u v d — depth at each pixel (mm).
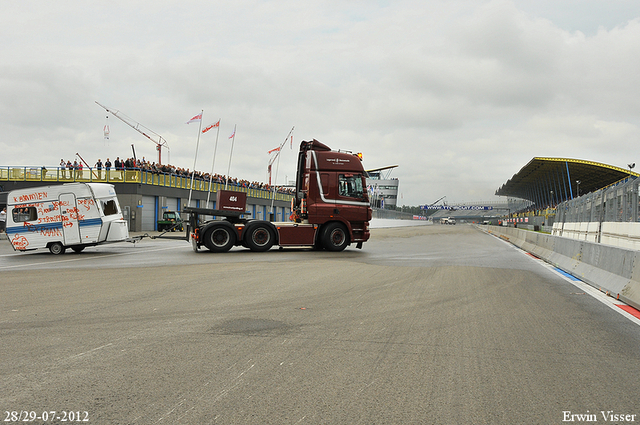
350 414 3268
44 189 17562
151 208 38438
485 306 7254
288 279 10086
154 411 3293
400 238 32719
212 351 4719
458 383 3895
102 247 21641
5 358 4453
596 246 10383
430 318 6348
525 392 3719
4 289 8688
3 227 29625
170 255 16750
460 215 176125
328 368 4230
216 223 17719
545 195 99938
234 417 3205
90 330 5555
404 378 3994
